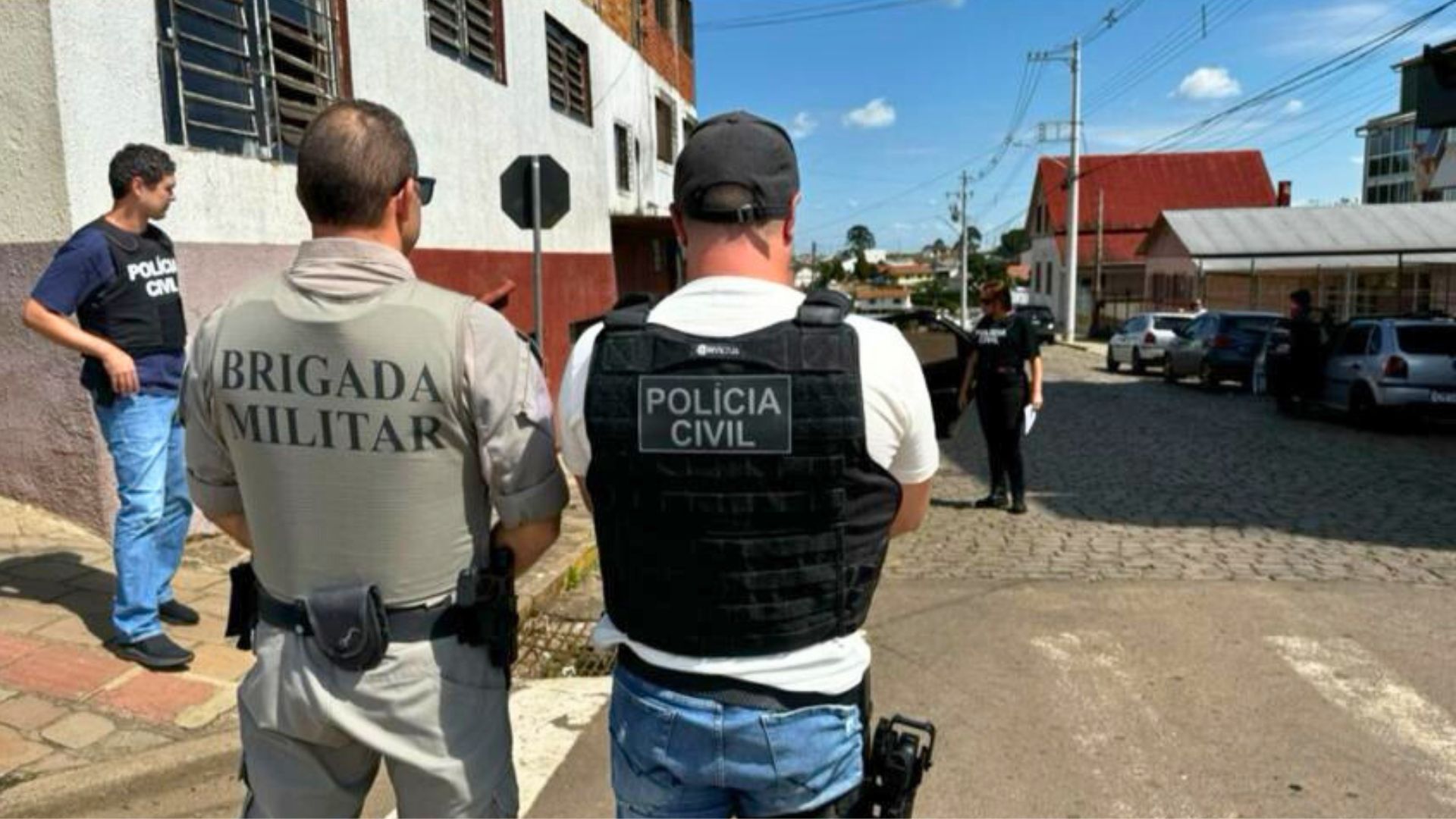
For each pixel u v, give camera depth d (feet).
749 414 5.15
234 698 12.53
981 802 11.07
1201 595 18.49
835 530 5.32
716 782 5.46
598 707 13.78
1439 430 41.70
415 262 28.43
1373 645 15.72
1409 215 88.79
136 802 10.83
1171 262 122.42
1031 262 186.09
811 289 5.64
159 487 12.89
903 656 15.62
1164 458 35.01
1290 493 28.35
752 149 5.51
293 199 21.35
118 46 16.90
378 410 5.85
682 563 5.33
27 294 16.39
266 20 21.02
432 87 29.48
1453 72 36.81
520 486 6.19
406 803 6.31
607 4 49.67
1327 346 44.96
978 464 34.42
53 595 14.75
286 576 6.15
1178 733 12.71
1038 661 15.28
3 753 11.05
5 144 16.05
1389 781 11.38
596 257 46.42
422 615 6.12
